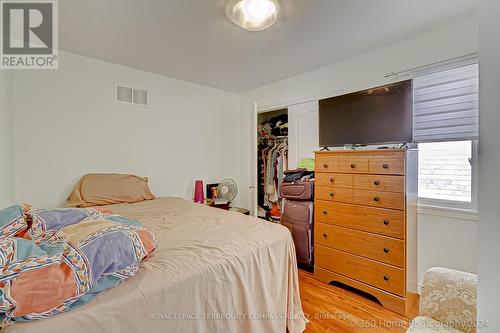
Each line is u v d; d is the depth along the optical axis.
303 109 2.94
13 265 0.68
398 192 1.78
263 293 1.29
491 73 0.46
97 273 0.79
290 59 2.49
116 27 1.88
